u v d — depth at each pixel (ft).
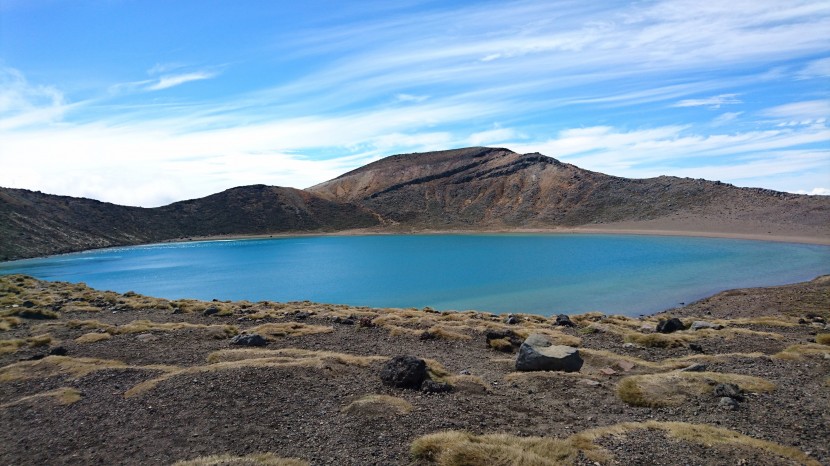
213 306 156.66
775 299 196.95
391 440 46.91
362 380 67.56
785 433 47.06
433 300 240.94
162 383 65.51
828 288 211.20
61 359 81.25
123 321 130.62
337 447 45.70
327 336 105.91
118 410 57.31
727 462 39.58
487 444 42.96
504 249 557.33
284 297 276.00
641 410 55.77
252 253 633.20
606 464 39.78
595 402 58.95
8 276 251.60
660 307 204.74
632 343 99.55
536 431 49.29
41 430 52.60
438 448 43.11
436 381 64.80
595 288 258.37
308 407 56.49
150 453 45.98
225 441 47.88
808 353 79.00
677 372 67.46
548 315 193.16
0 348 94.02
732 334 106.01
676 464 39.50
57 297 177.99
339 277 354.13
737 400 56.90
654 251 476.54
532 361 75.10
